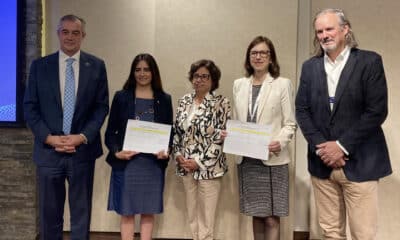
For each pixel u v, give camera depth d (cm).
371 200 233
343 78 230
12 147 340
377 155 234
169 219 356
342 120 232
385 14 332
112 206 292
